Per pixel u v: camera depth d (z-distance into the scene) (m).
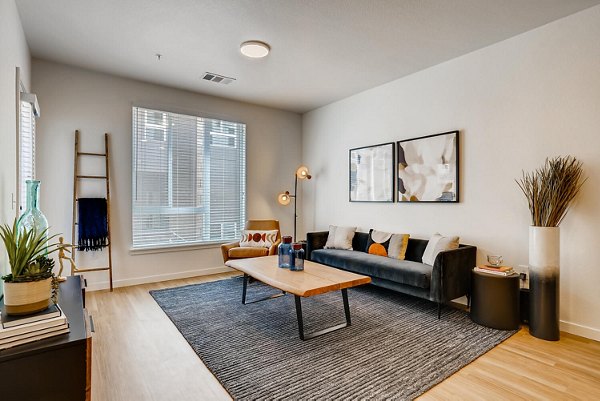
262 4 2.51
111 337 2.57
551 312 2.52
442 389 1.86
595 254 2.54
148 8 2.57
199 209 4.68
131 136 4.10
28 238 1.45
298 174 5.12
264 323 2.83
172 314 3.05
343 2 2.48
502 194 3.11
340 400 1.75
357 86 4.40
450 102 3.55
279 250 3.10
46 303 1.26
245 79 4.14
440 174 3.62
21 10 2.57
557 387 1.88
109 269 3.83
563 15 2.67
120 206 4.02
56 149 3.62
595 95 2.54
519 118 2.98
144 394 1.82
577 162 2.63
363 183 4.60
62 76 3.65
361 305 3.36
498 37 3.04
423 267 3.24
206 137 4.75
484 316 2.78
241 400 1.75
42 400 1.13
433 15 2.65
